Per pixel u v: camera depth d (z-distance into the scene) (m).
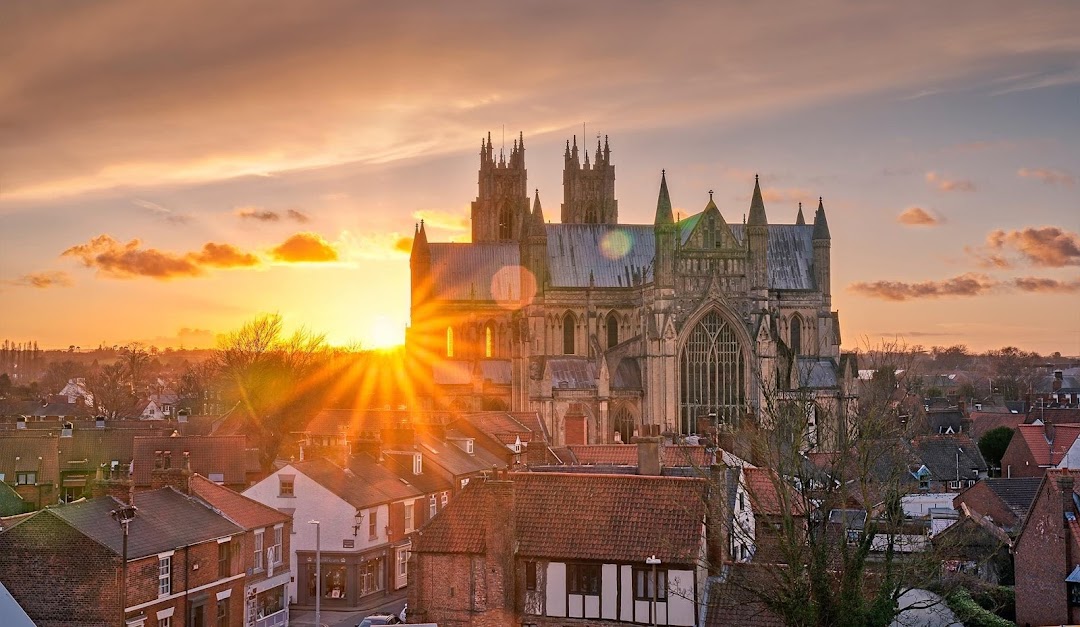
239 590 93.94
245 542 95.56
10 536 80.12
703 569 74.94
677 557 72.75
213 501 96.81
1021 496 122.81
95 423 191.25
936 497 136.25
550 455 127.06
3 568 80.19
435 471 127.31
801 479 72.56
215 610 90.38
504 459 145.50
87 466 157.12
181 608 85.94
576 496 78.62
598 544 75.19
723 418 191.75
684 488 77.50
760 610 73.12
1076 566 84.38
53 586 79.75
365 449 122.62
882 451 83.94
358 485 113.38
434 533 77.00
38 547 79.94
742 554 86.12
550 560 75.31
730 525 77.19
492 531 74.81
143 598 81.75
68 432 166.25
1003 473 166.75
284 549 104.12
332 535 109.31
